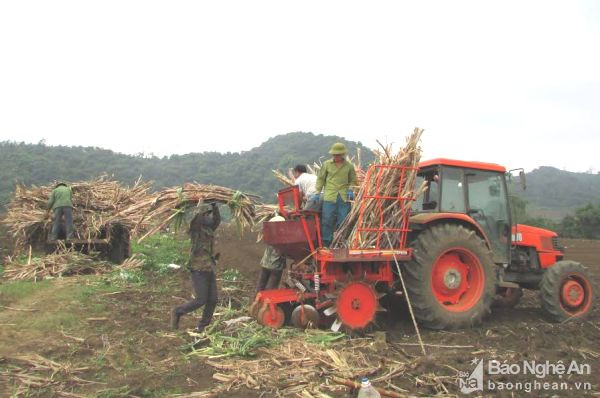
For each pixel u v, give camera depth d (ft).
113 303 22.99
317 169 24.71
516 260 25.00
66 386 14.11
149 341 17.99
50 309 21.43
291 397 13.44
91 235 33.68
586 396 14.14
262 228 22.36
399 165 20.42
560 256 25.85
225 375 14.71
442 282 21.40
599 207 95.96
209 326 19.54
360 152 24.91
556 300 23.48
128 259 33.58
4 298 22.93
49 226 34.24
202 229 18.72
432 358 16.48
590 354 17.94
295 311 19.90
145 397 13.56
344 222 20.56
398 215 20.53
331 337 18.48
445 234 21.06
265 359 16.11
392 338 19.58
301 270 21.31
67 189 32.76
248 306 22.93
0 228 45.96
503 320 23.62
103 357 16.25
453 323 20.92
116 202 35.76
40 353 16.48
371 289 19.76
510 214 24.07
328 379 14.53
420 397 13.64
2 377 14.53
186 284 28.12
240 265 36.96
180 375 14.94
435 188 22.71
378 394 12.60
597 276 39.32
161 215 20.36
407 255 20.44
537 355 17.56
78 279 28.19
